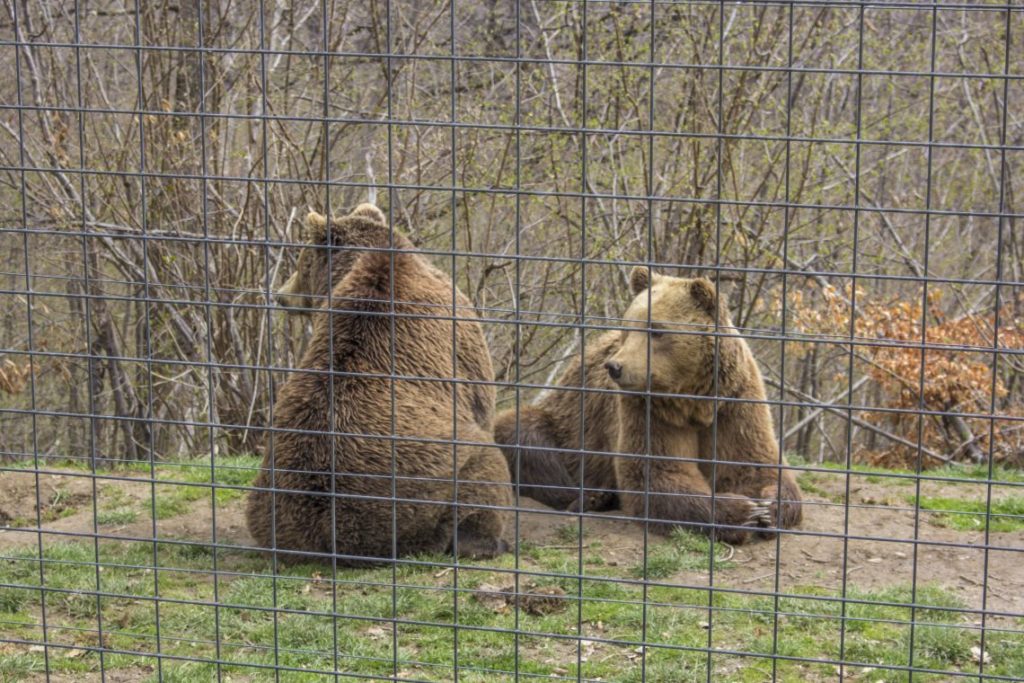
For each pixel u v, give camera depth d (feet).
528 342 50.60
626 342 27.89
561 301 55.77
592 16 53.16
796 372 72.38
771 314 59.06
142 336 53.21
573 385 32.65
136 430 55.72
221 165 51.03
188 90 49.06
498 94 54.44
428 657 20.97
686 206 55.47
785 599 23.48
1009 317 51.44
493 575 24.82
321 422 25.13
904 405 49.98
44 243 51.24
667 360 27.43
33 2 54.90
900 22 57.72
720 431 29.01
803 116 58.80
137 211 52.34
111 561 26.35
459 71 54.39
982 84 58.44
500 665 20.66
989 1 55.93
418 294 26.91
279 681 19.93
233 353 50.96
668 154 55.62
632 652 21.13
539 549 27.09
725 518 27.37
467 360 28.43
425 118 53.98
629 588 24.45
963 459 49.98
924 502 31.01
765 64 53.72
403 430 25.13
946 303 69.36
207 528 29.07
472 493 26.00
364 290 26.07
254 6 53.67
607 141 55.21
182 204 51.03
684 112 53.67
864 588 24.62
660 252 54.60
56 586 24.41
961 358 49.24
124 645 21.76
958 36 62.95
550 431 32.65
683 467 28.60
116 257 50.26
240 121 55.47
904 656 20.84
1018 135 63.72
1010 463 45.09
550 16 55.31
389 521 24.93
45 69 53.57
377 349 25.84
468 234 47.37
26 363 50.16
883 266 64.80
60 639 21.98
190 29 52.47
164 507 30.58
